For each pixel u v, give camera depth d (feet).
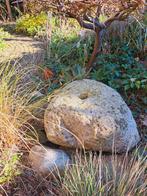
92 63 11.10
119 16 10.12
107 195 7.30
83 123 8.14
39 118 9.27
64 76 10.73
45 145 8.92
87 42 12.59
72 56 12.30
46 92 10.25
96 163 8.07
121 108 8.46
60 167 8.28
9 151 8.61
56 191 7.91
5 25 18.17
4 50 13.43
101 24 10.39
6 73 10.20
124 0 9.28
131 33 12.65
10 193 8.09
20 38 15.28
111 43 12.44
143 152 8.16
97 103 8.37
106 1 9.27
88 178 7.42
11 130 8.65
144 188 7.39
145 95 10.32
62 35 13.51
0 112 8.61
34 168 8.42
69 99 8.57
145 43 12.19
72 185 7.50
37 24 16.08
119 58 11.69
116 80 10.57
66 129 8.37
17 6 19.40
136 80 10.46
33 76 11.00
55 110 8.50
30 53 12.96
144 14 12.39
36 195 8.02
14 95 9.21
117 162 8.18
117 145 8.22
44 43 13.92
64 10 9.66
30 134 9.02
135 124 8.70
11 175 8.32
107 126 8.07
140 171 7.71
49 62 11.94
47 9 10.27
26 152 8.83
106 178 7.43
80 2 9.20
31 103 9.57
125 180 7.41
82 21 10.24
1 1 21.04
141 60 11.96
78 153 8.51
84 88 8.92
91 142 8.20
